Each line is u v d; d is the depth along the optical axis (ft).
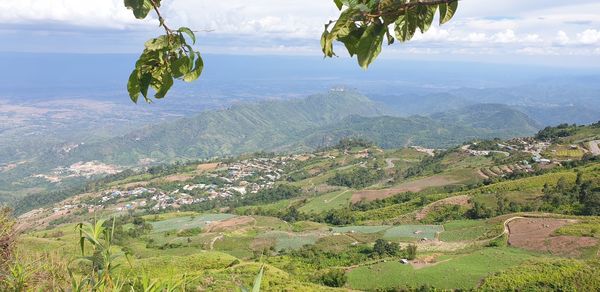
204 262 153.38
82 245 9.39
